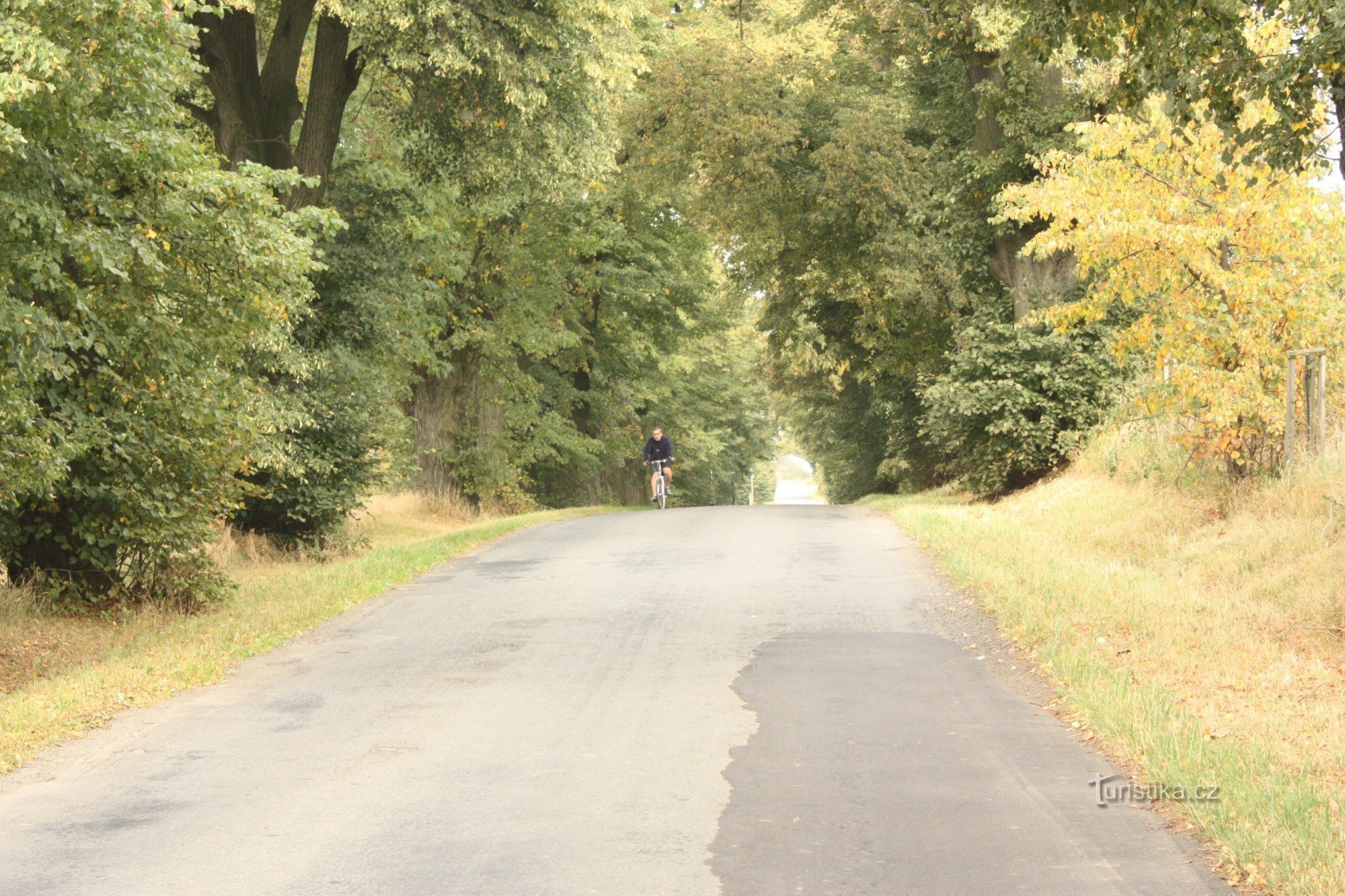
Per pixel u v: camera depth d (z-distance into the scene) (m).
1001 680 10.10
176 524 15.05
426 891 5.79
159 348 13.62
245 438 15.91
